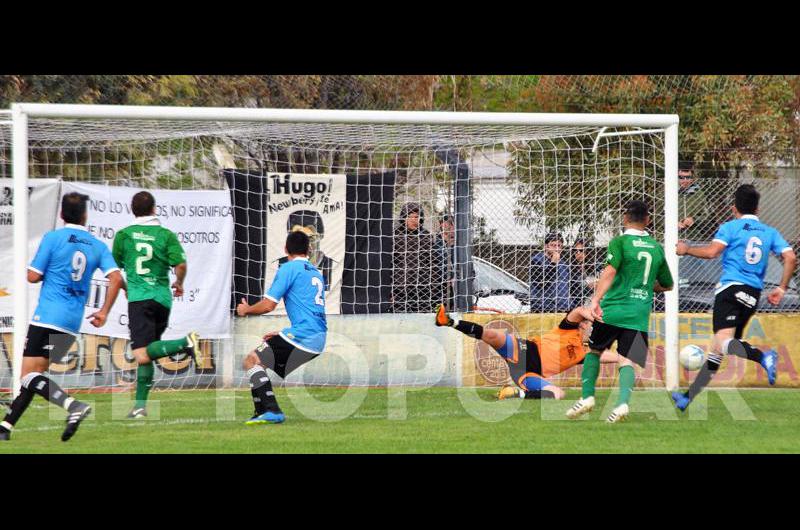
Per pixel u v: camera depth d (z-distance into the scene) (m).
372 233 44.91
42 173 47.16
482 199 47.19
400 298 45.00
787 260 32.66
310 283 31.36
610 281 29.97
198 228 42.75
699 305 46.56
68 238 28.05
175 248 31.50
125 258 31.22
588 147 47.31
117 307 41.69
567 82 55.19
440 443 26.48
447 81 57.78
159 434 28.33
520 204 47.34
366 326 43.81
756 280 32.88
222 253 43.06
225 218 43.22
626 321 30.22
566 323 36.25
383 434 28.27
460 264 44.66
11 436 28.11
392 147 49.19
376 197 45.03
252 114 35.34
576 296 46.22
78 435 28.19
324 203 44.62
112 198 41.50
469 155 48.03
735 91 55.31
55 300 27.88
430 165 47.50
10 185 39.97
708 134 54.78
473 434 28.25
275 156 50.03
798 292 47.25
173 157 47.62
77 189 40.91
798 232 51.94
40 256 27.69
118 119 35.31
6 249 39.84
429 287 45.22
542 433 28.42
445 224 45.28
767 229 32.97
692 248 33.22
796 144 55.69
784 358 44.09
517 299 45.03
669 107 55.25
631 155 46.28
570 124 37.81
